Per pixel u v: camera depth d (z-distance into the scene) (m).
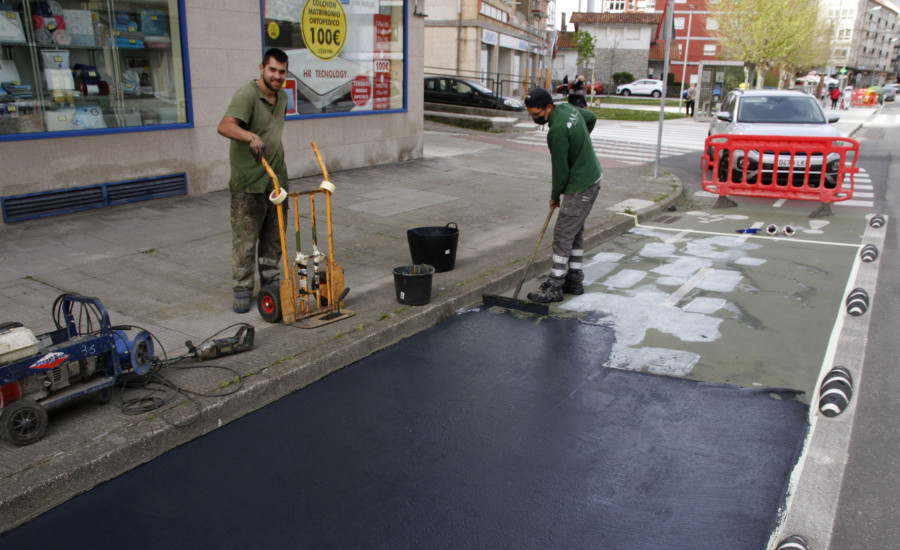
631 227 8.64
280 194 4.46
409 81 11.96
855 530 2.89
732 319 5.38
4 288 5.26
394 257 6.57
